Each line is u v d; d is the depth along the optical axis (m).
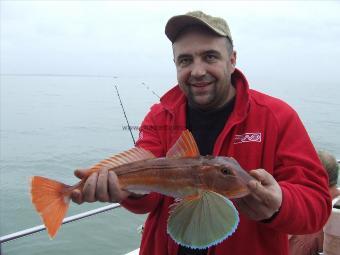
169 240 0.80
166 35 0.81
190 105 0.84
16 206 3.76
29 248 2.53
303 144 0.74
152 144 0.85
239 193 0.62
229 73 0.80
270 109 0.78
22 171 5.39
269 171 0.75
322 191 0.70
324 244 1.34
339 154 5.84
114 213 2.94
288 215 0.63
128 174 0.69
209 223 0.62
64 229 2.72
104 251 2.43
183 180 0.66
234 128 0.78
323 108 14.01
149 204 0.81
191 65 0.78
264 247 0.75
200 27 0.76
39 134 8.75
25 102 16.53
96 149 6.97
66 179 4.96
